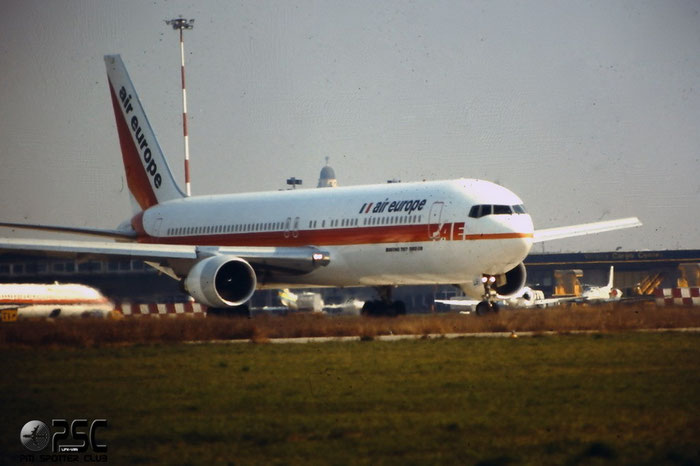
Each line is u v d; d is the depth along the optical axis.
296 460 59.50
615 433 64.44
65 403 81.50
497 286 170.25
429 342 126.50
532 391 81.62
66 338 138.62
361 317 178.12
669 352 106.25
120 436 67.88
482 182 169.00
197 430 68.81
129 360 112.50
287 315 192.62
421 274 170.12
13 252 169.88
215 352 119.75
